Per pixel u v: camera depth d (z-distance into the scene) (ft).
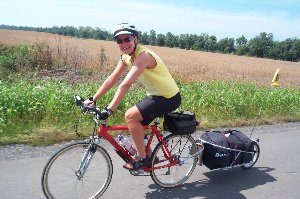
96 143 12.37
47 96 24.54
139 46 12.25
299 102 37.76
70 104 24.17
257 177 16.31
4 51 63.77
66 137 19.13
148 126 13.60
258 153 17.40
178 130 13.69
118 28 11.89
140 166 13.30
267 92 39.58
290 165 18.21
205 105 30.42
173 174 15.02
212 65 93.86
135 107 12.63
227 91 37.55
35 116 22.20
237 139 16.07
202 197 13.88
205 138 15.87
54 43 58.80
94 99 12.80
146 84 12.88
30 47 52.70
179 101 13.29
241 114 30.07
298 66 172.04
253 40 318.45
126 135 20.16
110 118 23.68
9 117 21.13
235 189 14.83
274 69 113.29
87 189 12.98
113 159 17.07
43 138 18.62
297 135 24.93
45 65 48.21
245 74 79.56
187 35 367.04
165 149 14.40
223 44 353.92
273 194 14.55
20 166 15.20
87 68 50.96
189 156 15.23
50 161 11.83
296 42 300.81
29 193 12.90
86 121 22.33
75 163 12.39
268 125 27.81
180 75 54.19
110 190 13.87
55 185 12.26
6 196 12.54
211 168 15.46
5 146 17.38
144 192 13.93
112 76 13.02
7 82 32.32
